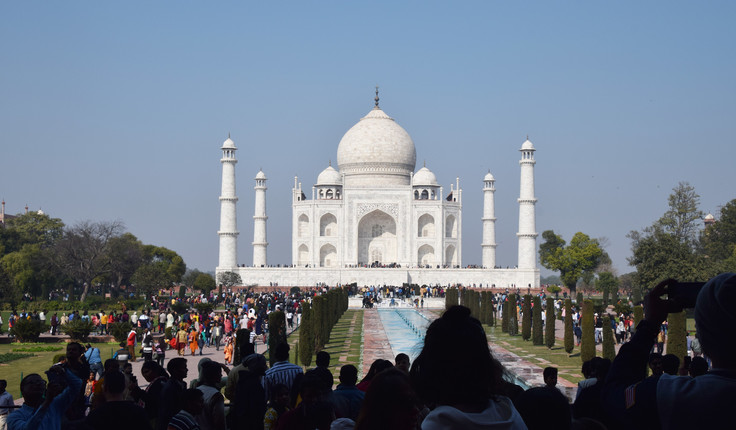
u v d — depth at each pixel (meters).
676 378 7.98
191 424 17.33
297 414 16.64
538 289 166.50
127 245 163.25
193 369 57.31
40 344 74.62
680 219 155.88
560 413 10.25
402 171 199.12
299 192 188.88
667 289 8.50
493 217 185.62
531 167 168.75
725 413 7.39
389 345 75.06
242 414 20.69
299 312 106.12
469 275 169.50
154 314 113.81
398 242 181.50
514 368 59.22
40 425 17.81
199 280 154.50
